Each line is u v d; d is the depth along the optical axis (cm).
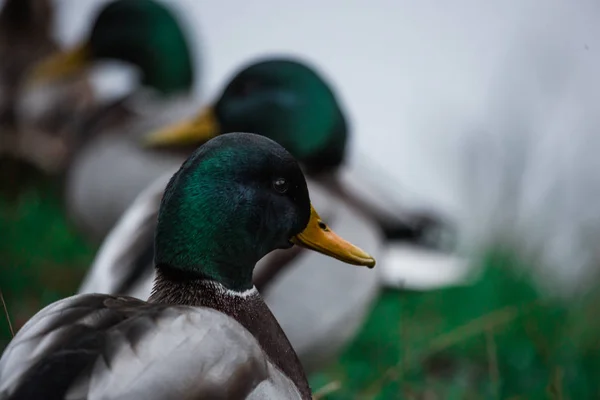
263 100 977
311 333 884
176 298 548
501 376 911
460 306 1091
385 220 1153
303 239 594
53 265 1158
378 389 817
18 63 1459
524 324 967
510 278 1120
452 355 984
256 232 563
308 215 585
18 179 1414
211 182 549
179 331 450
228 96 991
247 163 557
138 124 1198
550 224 1202
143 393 423
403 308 942
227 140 559
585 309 1030
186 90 1351
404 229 1162
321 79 988
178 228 548
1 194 1391
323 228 600
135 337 442
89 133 1212
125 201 1170
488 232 1213
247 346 468
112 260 792
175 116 1216
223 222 550
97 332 445
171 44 1331
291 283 866
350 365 963
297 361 565
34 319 467
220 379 445
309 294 873
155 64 1328
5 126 1425
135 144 1178
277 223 570
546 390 816
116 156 1174
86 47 1374
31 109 1436
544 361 914
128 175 1166
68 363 430
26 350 442
